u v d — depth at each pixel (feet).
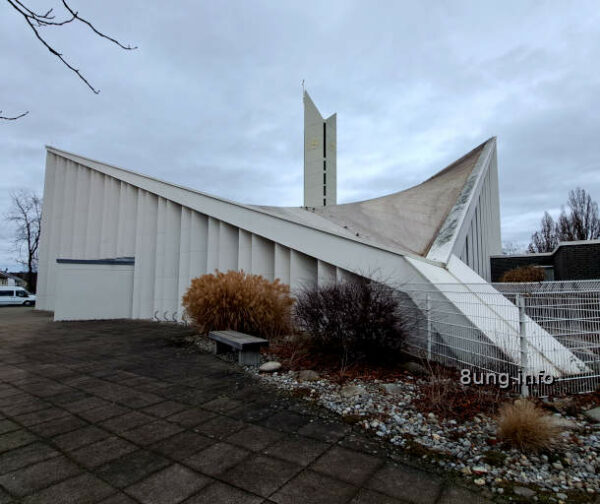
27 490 8.32
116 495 8.13
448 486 8.52
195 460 9.75
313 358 20.67
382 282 22.62
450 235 33.86
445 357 19.49
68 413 13.30
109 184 57.26
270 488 8.39
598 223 88.43
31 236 118.73
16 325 40.73
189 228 44.50
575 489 8.38
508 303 19.21
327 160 139.95
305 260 33.55
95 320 46.14
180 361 21.65
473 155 65.46
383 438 11.10
